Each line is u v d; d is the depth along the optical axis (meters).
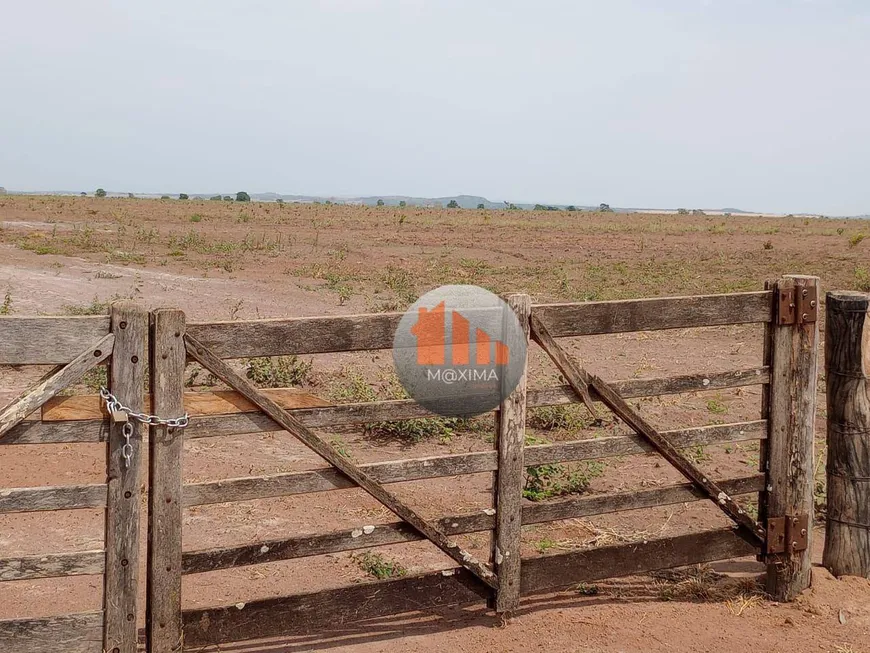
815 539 6.34
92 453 7.66
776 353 5.18
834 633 4.86
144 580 5.30
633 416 4.94
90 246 24.55
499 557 4.76
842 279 22.80
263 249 27.02
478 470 4.68
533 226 49.94
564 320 4.76
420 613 5.00
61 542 5.84
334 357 11.80
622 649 4.61
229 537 6.00
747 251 33.09
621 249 33.88
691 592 5.34
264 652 4.48
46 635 3.91
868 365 5.30
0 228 29.31
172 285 17.84
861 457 5.40
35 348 3.76
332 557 5.77
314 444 4.30
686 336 14.32
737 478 5.23
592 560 4.99
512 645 4.61
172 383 3.97
